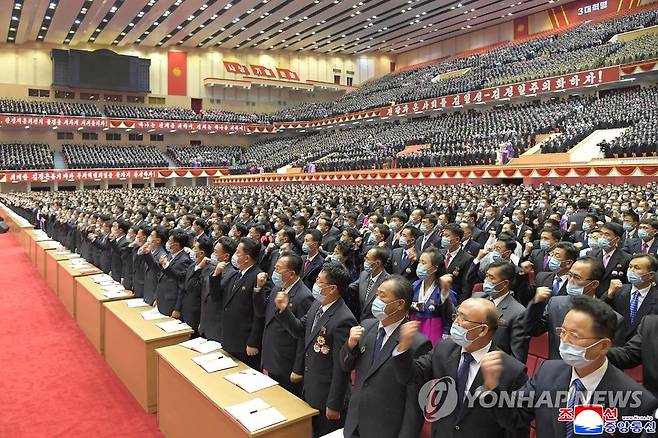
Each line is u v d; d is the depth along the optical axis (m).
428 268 5.09
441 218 10.11
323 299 4.14
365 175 31.19
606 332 2.76
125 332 6.30
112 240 9.28
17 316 9.55
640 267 4.68
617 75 27.77
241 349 5.29
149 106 48.09
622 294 4.91
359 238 8.21
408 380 3.21
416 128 37.34
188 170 42.56
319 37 49.38
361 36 49.84
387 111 40.78
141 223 9.94
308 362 4.23
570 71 30.03
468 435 3.08
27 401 5.94
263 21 43.22
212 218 12.21
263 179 38.34
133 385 6.07
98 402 5.93
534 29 44.25
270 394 4.29
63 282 10.24
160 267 6.97
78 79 42.94
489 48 47.22
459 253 6.46
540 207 13.23
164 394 5.11
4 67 42.56
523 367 3.08
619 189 17.61
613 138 24.22
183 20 40.97
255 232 8.23
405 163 29.98
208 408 4.25
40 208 19.34
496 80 34.97
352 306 5.93
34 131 41.84
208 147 48.75
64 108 41.03
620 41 33.47
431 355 3.41
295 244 7.96
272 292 4.97
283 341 4.78
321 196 19.72
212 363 4.90
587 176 22.28
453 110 38.53
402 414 3.41
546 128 28.28
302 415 3.90
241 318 5.30
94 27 40.69
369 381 3.52
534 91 31.31
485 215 11.86
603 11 39.62
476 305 3.15
